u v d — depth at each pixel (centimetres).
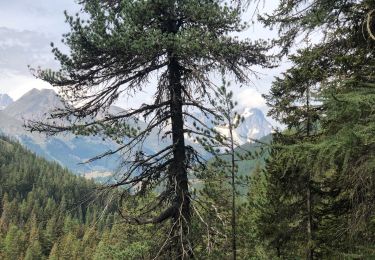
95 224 1057
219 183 1085
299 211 1316
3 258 13038
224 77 1056
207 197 1114
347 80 645
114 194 1087
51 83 1097
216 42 1039
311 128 1112
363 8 668
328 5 640
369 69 687
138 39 1057
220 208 1095
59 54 1062
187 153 1155
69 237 12925
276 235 1290
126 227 1620
